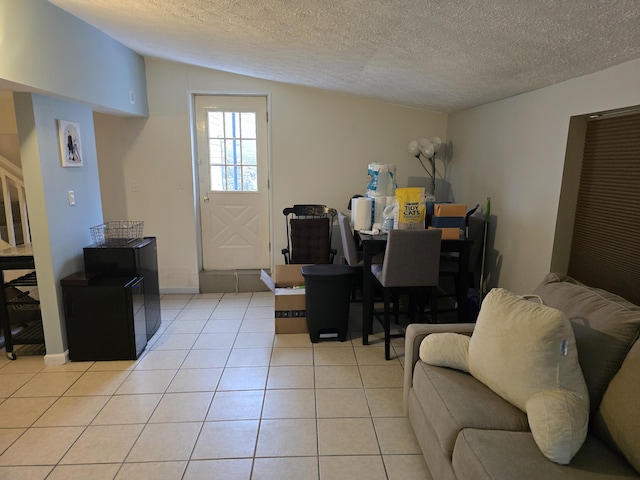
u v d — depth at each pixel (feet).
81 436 7.43
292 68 11.28
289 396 8.68
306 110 14.65
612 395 5.05
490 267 11.33
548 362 5.26
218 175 15.33
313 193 15.23
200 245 15.66
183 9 7.38
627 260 6.84
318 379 9.34
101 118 14.29
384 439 7.36
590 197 7.78
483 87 9.53
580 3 4.58
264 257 15.93
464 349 6.63
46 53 8.37
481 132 11.94
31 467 6.70
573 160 8.05
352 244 11.48
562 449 4.59
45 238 9.41
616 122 7.10
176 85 14.20
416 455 6.98
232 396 8.67
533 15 5.11
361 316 13.23
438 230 9.62
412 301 12.19
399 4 5.42
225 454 6.99
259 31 8.02
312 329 11.11
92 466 6.73
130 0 7.35
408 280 9.94
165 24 8.70
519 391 5.46
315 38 7.82
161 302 14.40
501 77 8.41
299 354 10.54
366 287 10.77
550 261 8.55
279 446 7.18
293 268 12.79
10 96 9.80
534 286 9.18
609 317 5.46
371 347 10.94
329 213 14.39
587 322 5.66
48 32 8.43
